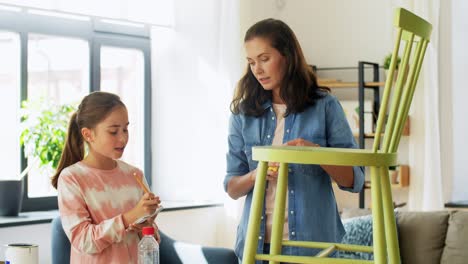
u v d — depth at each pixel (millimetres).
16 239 3484
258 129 2115
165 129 4555
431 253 3623
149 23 4367
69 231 2480
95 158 2619
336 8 5379
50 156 3637
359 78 4871
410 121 4758
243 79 2158
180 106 4520
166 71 4543
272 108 2115
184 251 3314
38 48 3965
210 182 4504
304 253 1995
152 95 4582
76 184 2529
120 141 2574
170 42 4531
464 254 3514
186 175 4512
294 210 2014
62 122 3666
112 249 2541
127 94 4469
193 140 4508
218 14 4527
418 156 4727
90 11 4059
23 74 3861
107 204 2562
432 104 4633
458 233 3559
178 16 4512
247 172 2197
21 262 2779
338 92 5391
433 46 4641
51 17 4000
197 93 4504
